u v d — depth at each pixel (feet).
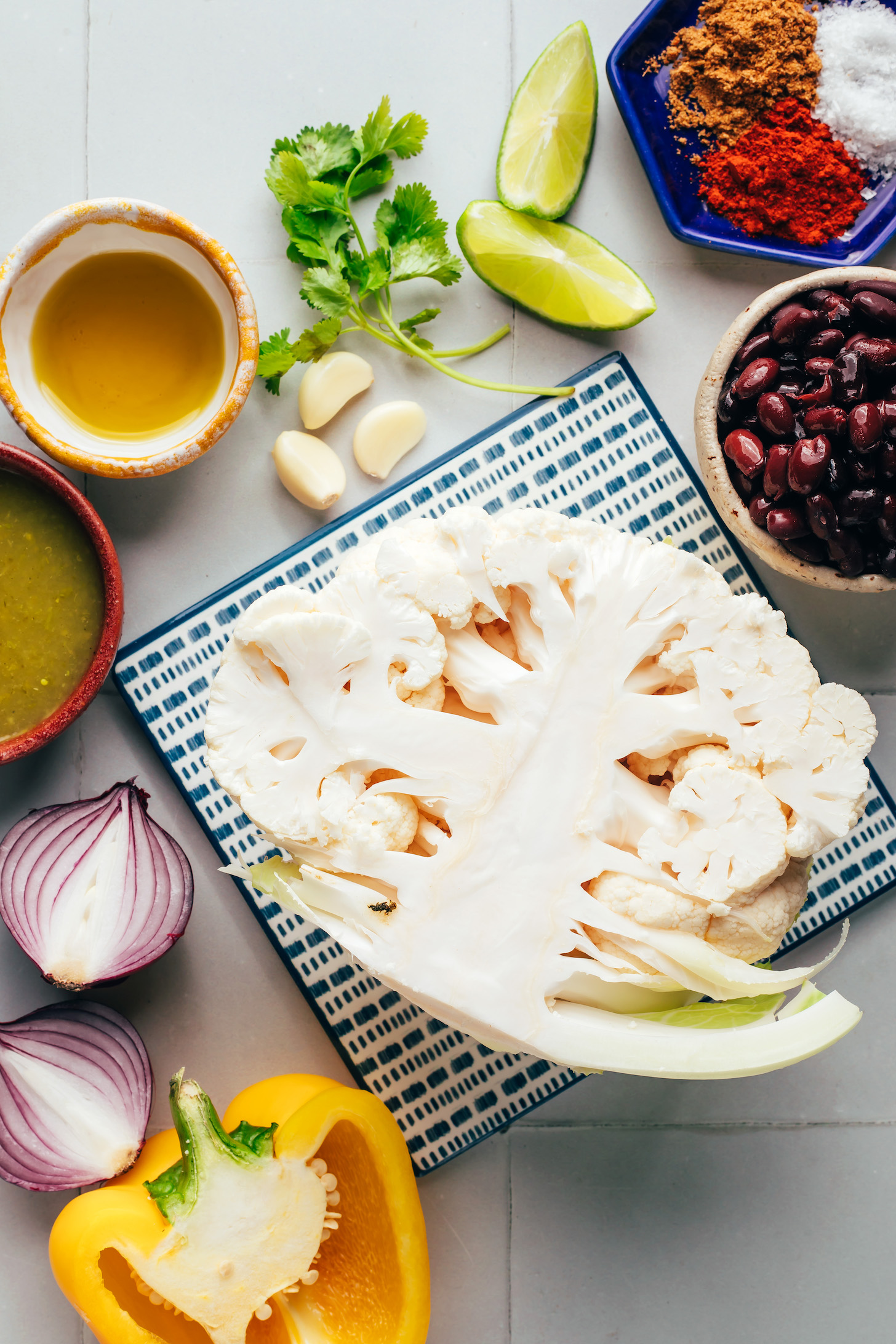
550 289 3.09
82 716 3.18
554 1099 3.26
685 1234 3.27
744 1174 3.28
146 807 2.98
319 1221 2.68
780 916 2.48
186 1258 2.62
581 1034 2.41
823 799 2.42
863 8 3.08
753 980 2.36
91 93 3.18
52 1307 3.17
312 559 3.12
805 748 2.39
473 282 3.23
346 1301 2.89
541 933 2.42
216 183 3.20
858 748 2.43
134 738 3.19
